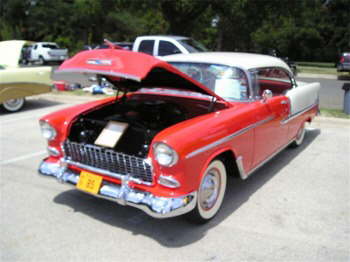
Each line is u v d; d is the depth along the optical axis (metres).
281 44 38.91
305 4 16.38
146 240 2.92
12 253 2.73
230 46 23.52
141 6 17.09
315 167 4.67
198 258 2.68
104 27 40.16
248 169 3.62
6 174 4.36
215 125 3.00
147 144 2.94
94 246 2.83
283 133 4.45
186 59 4.09
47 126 3.32
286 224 3.19
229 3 15.61
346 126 6.86
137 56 2.90
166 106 3.56
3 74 7.55
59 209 3.46
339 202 3.64
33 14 37.44
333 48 39.09
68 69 3.05
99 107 3.70
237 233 3.03
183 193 2.73
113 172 2.97
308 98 5.30
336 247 2.83
